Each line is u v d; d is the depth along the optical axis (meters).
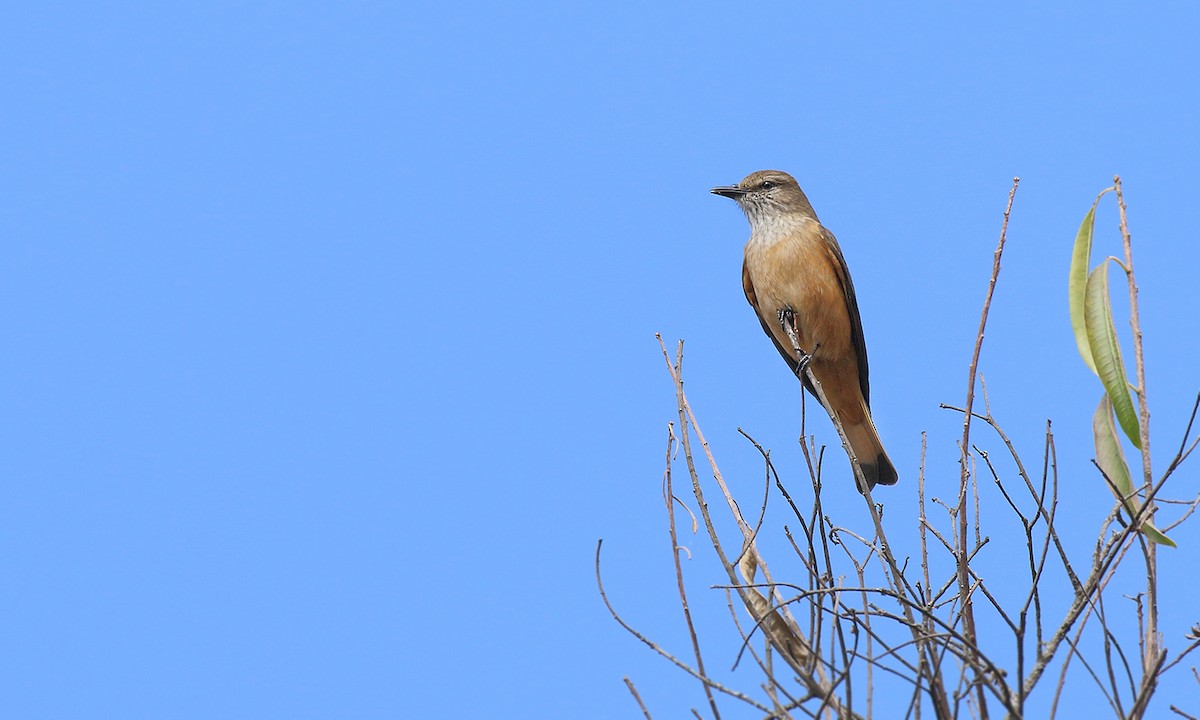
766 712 8.00
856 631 8.04
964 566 8.77
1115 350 9.13
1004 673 7.78
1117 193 8.66
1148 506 8.03
